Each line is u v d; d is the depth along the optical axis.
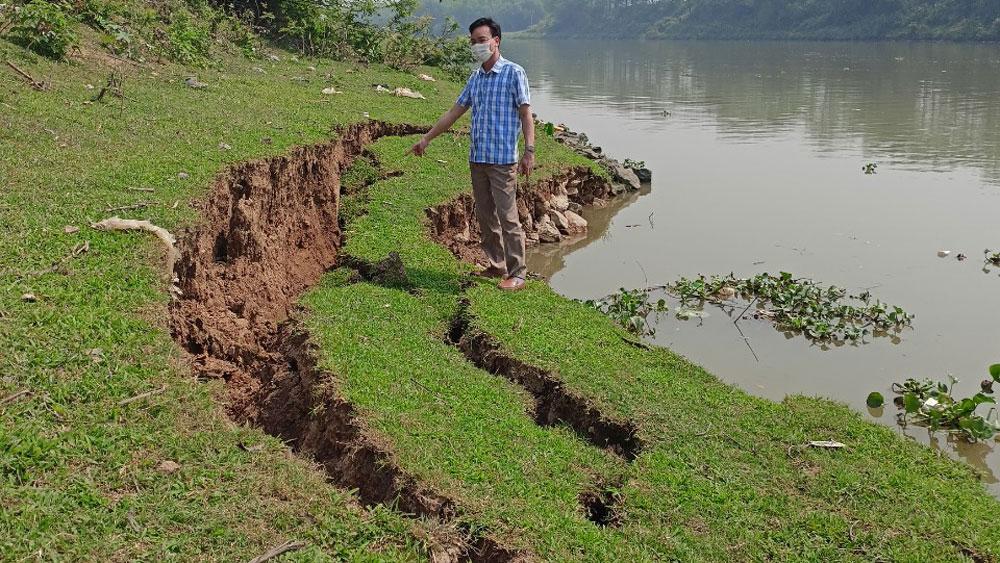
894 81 36.25
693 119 26.36
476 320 8.32
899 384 8.89
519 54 65.38
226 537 4.48
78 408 5.19
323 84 16.94
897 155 20.30
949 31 63.78
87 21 14.48
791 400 7.46
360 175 12.45
